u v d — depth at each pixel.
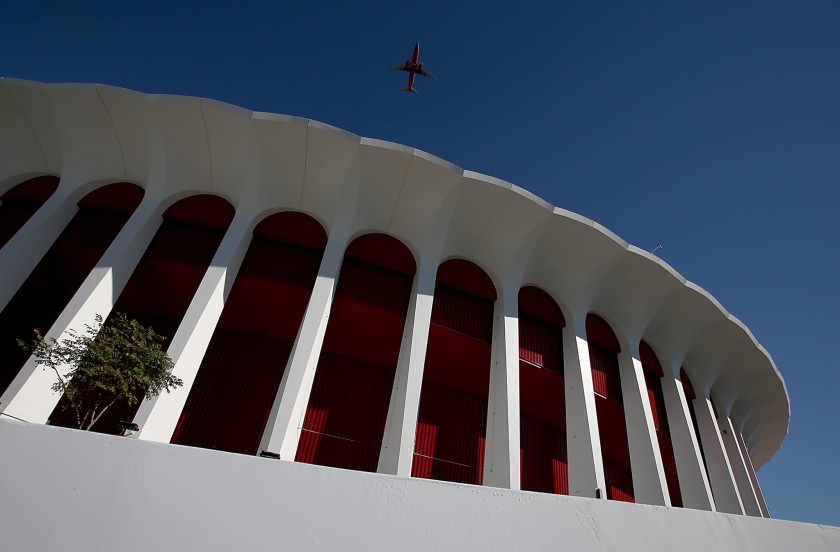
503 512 4.21
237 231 14.69
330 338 16.64
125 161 16.11
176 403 11.77
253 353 16.83
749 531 4.71
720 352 21.09
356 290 15.32
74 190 15.75
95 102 15.06
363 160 14.99
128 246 14.05
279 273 15.02
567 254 17.23
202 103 14.37
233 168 15.54
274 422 11.43
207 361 16.28
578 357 16.50
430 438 16.45
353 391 16.80
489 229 16.52
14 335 16.22
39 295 16.81
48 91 15.02
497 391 14.62
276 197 15.71
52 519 3.78
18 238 14.19
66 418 13.62
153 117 15.02
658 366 19.83
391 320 15.61
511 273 16.84
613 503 4.51
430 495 4.20
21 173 16.89
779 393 24.14
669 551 4.32
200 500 3.95
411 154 14.77
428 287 15.07
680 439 18.06
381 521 4.01
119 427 9.64
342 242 14.93
